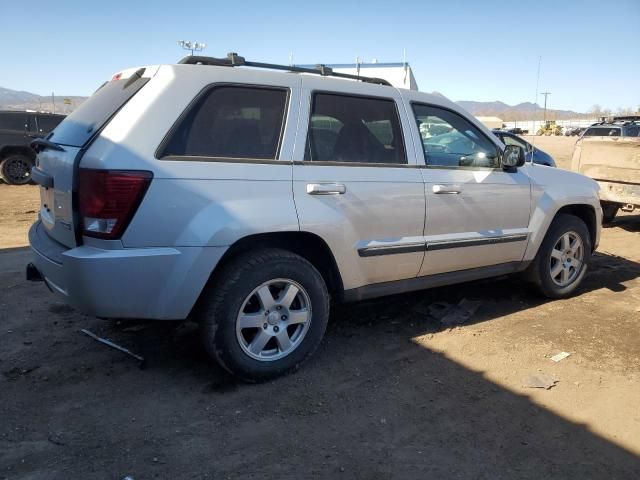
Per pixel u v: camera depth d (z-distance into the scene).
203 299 3.42
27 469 2.66
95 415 3.16
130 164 3.08
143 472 2.67
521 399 3.45
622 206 9.22
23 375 3.62
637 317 4.94
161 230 3.16
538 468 2.78
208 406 3.29
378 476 2.69
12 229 8.60
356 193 3.81
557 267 5.32
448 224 4.34
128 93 3.38
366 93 4.05
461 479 2.68
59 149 3.42
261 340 3.53
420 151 4.23
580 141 9.34
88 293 3.12
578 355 4.11
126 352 3.84
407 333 4.47
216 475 2.66
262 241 3.63
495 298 5.42
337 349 4.14
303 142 3.68
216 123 3.40
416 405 3.36
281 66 3.89
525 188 4.84
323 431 3.06
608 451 2.94
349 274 3.88
